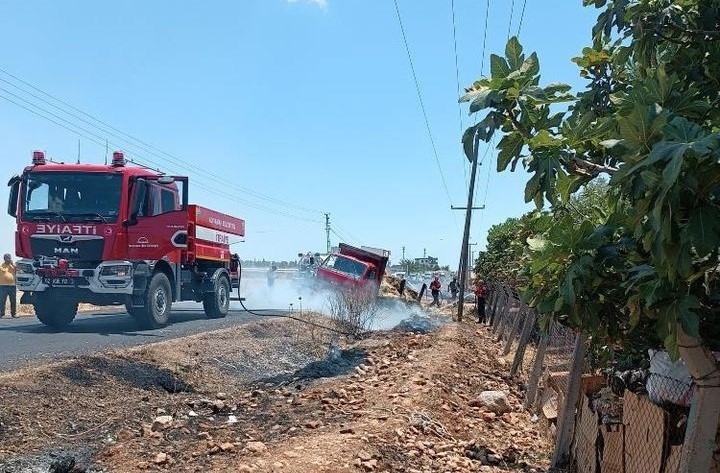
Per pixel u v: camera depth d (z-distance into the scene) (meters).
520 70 3.28
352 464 5.45
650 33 3.53
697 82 3.45
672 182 2.22
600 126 3.14
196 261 16.14
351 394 8.42
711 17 3.42
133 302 13.23
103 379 8.45
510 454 6.62
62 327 13.99
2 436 6.15
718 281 3.48
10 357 9.60
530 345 14.73
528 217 4.46
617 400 5.58
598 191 4.73
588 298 3.60
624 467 4.83
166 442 6.27
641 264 3.31
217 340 11.98
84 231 12.59
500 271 20.66
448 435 6.99
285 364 11.80
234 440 6.28
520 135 3.41
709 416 3.48
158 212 13.66
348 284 18.59
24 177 12.83
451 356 11.51
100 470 5.48
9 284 17.03
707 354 3.42
